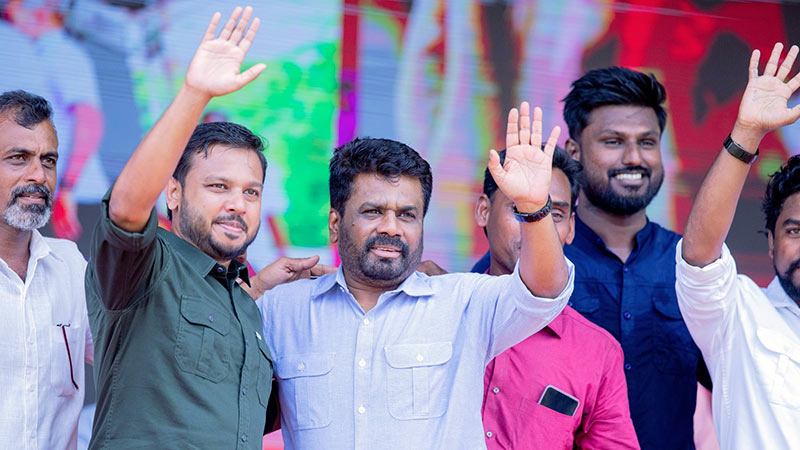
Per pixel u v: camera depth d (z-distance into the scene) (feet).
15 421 15.79
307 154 23.91
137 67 23.44
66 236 22.66
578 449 16.99
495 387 16.43
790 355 15.93
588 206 21.40
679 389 19.77
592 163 21.16
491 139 24.61
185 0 23.79
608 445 16.53
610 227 21.21
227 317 13.30
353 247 14.24
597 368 16.65
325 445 13.71
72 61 23.15
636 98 21.01
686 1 25.62
